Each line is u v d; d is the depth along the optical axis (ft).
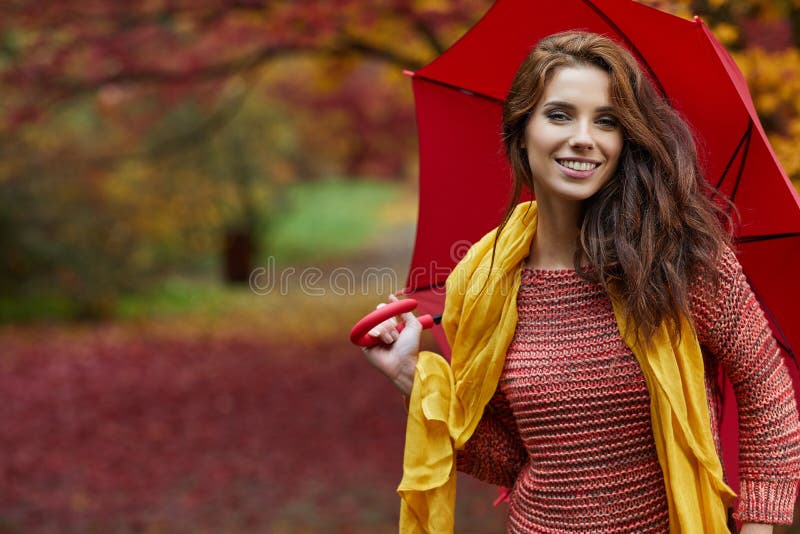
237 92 63.21
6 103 45.39
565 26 13.03
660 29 11.69
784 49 21.33
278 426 51.19
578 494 11.25
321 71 46.06
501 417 12.62
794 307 12.59
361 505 37.50
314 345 77.36
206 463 44.47
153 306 98.89
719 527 10.62
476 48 14.05
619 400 10.94
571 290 11.33
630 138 10.75
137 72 46.55
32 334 83.15
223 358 72.84
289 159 120.37
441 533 12.28
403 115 85.40
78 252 89.56
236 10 40.96
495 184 14.69
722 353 10.96
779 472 10.80
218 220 107.45
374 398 56.95
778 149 19.20
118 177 87.97
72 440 49.37
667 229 10.59
